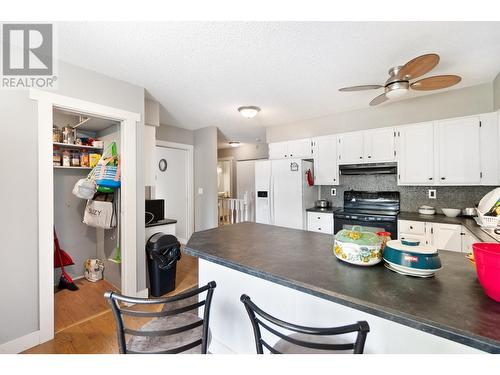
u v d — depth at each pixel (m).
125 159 2.32
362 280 0.90
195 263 3.58
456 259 1.12
